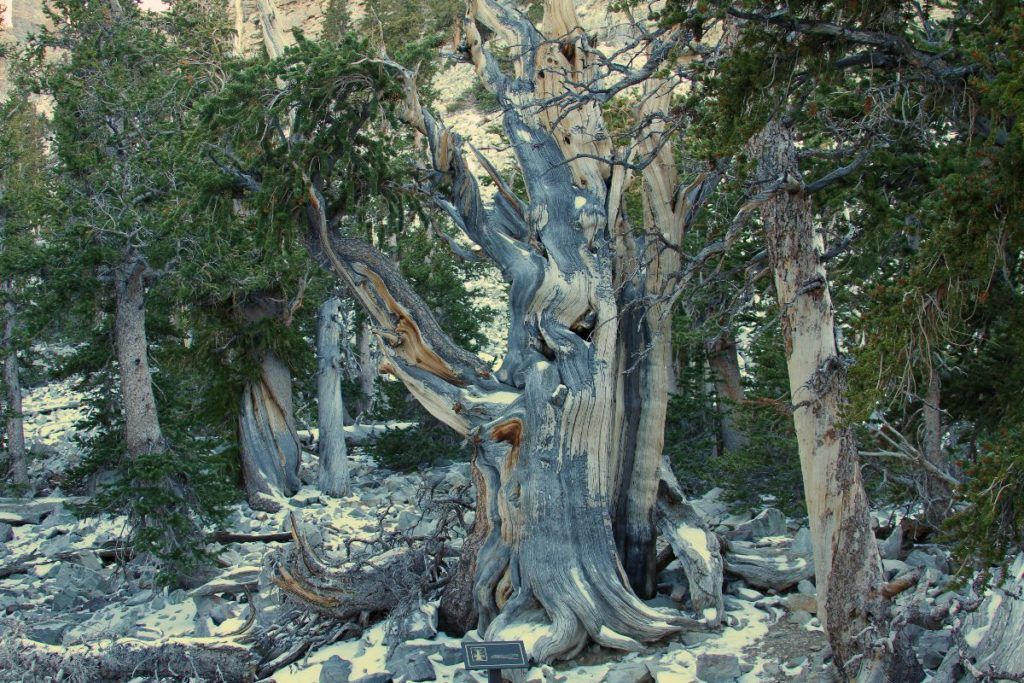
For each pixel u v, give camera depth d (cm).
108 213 1780
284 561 1361
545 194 1329
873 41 898
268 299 2306
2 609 1636
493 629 1216
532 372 1279
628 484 1330
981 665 866
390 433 2667
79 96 1908
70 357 2219
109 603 1692
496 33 1401
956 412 1274
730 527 1594
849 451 1008
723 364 2177
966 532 748
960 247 761
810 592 1319
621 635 1212
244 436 2327
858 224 1182
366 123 1398
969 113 909
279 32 1545
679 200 1336
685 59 1200
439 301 2692
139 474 1670
